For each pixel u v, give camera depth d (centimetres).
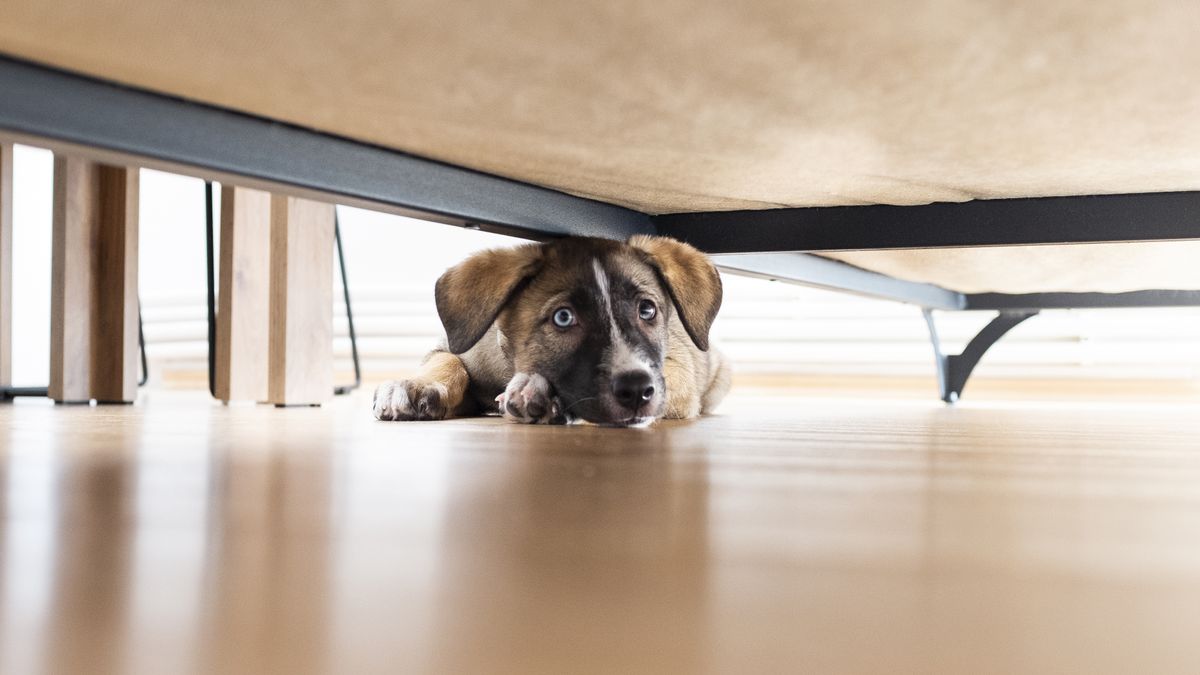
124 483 114
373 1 124
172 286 762
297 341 394
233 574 60
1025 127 184
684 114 174
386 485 111
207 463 139
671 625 47
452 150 199
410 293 670
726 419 305
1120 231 248
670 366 300
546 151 201
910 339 617
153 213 762
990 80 157
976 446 184
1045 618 50
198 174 168
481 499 98
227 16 127
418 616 49
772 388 653
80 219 397
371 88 157
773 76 154
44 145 147
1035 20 133
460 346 277
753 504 95
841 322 630
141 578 59
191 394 588
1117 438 216
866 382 634
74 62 142
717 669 40
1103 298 444
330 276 409
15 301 691
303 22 129
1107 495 105
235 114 167
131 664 40
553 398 266
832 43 141
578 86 158
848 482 117
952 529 80
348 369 674
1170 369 576
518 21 130
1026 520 85
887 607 52
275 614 50
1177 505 97
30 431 224
